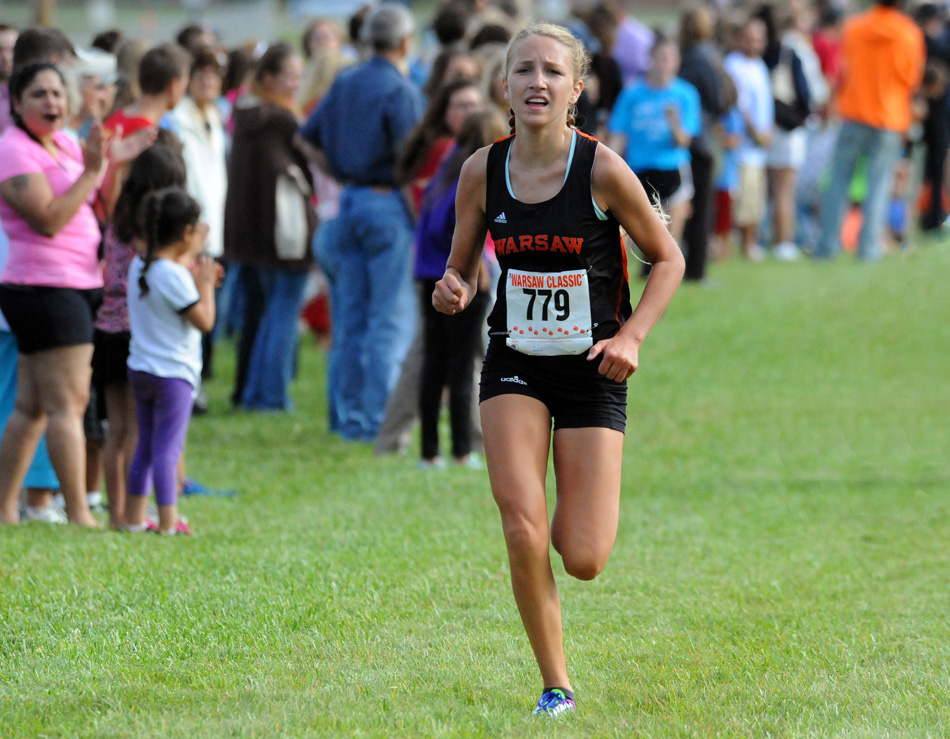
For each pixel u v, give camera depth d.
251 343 34.94
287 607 17.66
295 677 15.02
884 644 16.83
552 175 13.78
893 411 35.00
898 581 20.31
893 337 43.09
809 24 66.50
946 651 16.48
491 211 14.02
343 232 30.81
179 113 32.03
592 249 13.87
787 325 44.72
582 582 19.91
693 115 45.03
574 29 46.44
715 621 17.92
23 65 22.30
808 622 17.92
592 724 13.54
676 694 14.68
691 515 24.81
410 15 30.59
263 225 33.25
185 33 33.19
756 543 22.80
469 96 28.38
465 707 14.08
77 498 22.47
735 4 70.56
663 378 38.72
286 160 33.19
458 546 21.62
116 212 22.94
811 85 59.19
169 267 21.77
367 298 31.23
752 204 55.47
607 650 16.38
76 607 17.33
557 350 13.91
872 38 52.62
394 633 16.78
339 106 30.34
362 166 30.25
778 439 32.09
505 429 13.91
